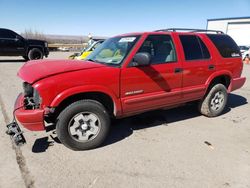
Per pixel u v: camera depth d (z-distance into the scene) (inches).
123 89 149.7
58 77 129.8
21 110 132.0
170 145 156.3
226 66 208.1
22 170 124.2
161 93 168.1
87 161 134.6
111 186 114.0
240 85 228.2
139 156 141.4
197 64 185.0
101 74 139.9
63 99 130.4
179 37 179.0
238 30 1414.9
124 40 165.9
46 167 127.5
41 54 652.7
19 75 146.2
